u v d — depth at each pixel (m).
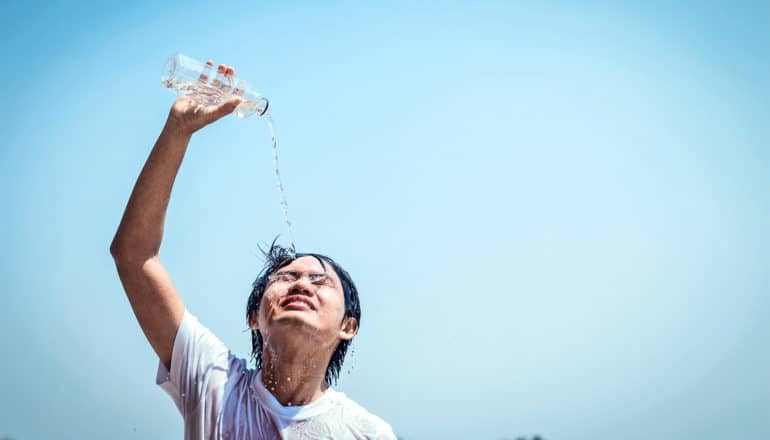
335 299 4.22
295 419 3.92
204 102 4.59
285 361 4.04
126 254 3.92
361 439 3.96
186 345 3.98
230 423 3.86
